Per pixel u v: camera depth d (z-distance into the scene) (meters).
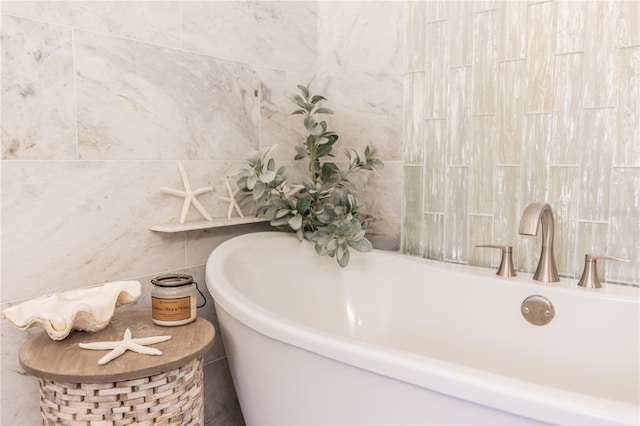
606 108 1.41
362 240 1.66
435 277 1.62
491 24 1.59
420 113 1.78
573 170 1.47
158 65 1.49
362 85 1.93
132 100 1.43
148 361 1.01
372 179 1.92
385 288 1.74
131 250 1.44
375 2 1.87
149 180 1.48
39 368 0.96
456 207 1.71
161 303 1.23
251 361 1.22
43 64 1.24
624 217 1.40
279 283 1.67
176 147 1.55
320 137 1.82
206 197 1.65
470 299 1.53
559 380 1.36
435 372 0.84
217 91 1.67
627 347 1.27
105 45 1.36
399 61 1.82
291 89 1.95
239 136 1.75
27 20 1.21
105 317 1.15
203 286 1.65
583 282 1.40
